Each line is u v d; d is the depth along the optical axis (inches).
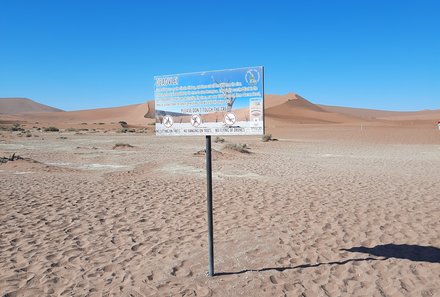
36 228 288.5
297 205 358.3
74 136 1803.6
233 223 301.0
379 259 223.5
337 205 357.1
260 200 380.2
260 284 191.9
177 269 211.9
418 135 1577.3
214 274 204.2
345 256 229.0
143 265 217.9
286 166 663.1
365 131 1905.8
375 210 336.8
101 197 397.1
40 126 3383.4
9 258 229.3
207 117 188.4
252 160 753.0
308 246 246.5
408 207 347.6
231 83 181.9
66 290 188.5
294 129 2374.5
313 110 6028.5
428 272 205.5
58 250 243.0
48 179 509.4
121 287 190.7
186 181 497.4
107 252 239.6
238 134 181.6
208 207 196.5
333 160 777.6
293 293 182.5
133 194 413.1
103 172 594.6
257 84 176.4
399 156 879.7
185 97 193.0
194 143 1310.3
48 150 987.3
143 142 1376.7
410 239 259.0
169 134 198.1
